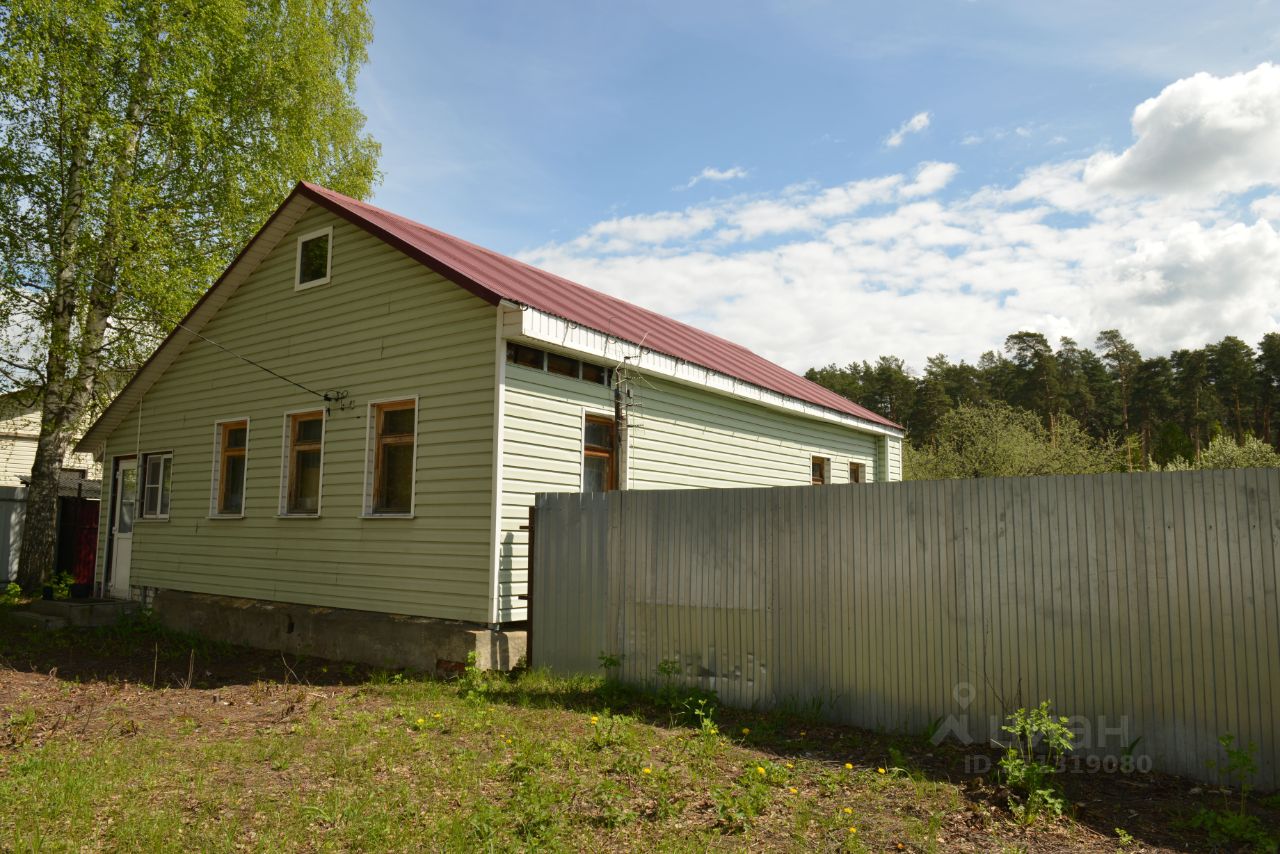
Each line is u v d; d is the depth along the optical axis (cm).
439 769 557
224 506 1279
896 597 673
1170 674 558
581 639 852
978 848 436
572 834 445
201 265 1731
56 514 1797
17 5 1412
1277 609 524
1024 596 617
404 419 1051
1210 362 6638
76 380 1636
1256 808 491
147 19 1620
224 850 416
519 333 918
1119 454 3091
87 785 505
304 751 607
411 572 999
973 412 3138
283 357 1194
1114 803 505
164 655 1092
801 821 462
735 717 715
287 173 1912
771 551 742
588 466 1083
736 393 1294
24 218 1595
